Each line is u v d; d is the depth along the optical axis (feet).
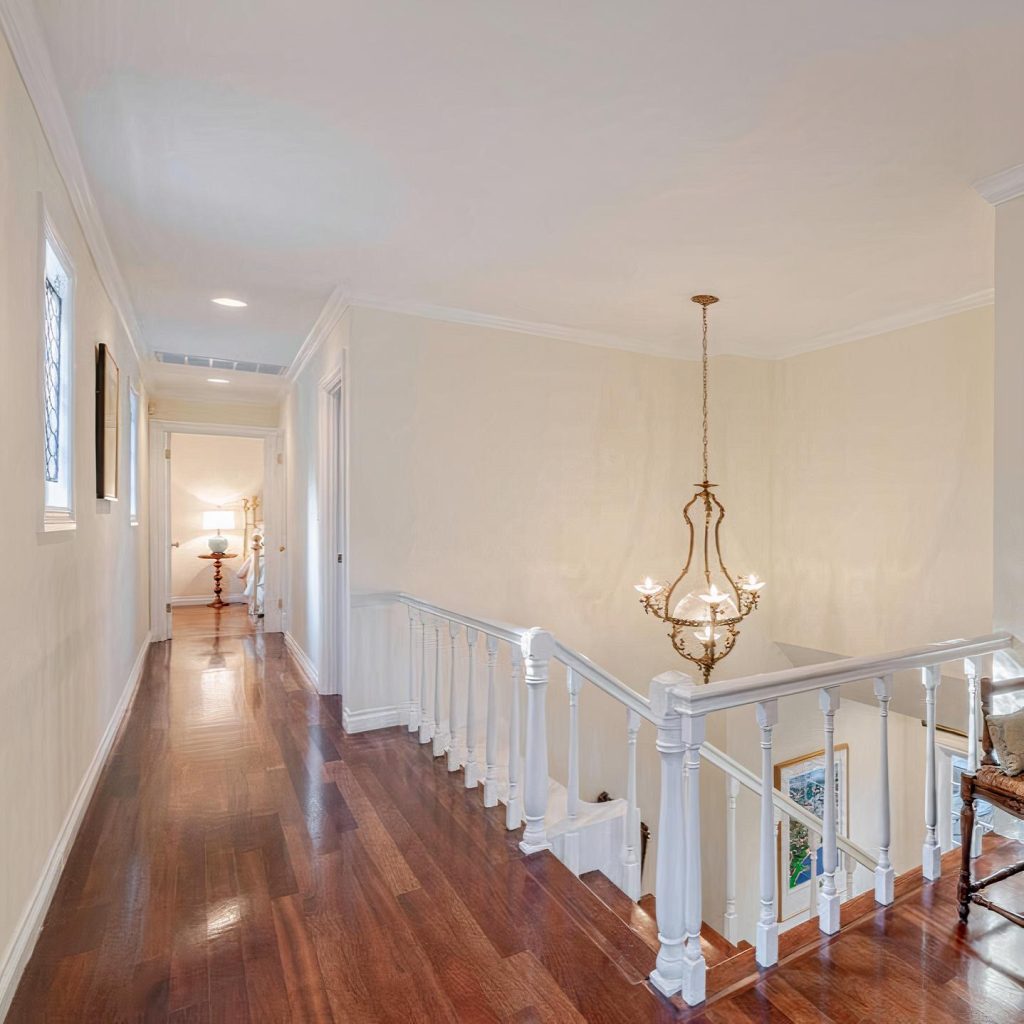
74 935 6.06
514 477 13.42
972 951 5.83
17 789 5.61
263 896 6.68
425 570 12.47
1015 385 7.93
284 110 6.52
